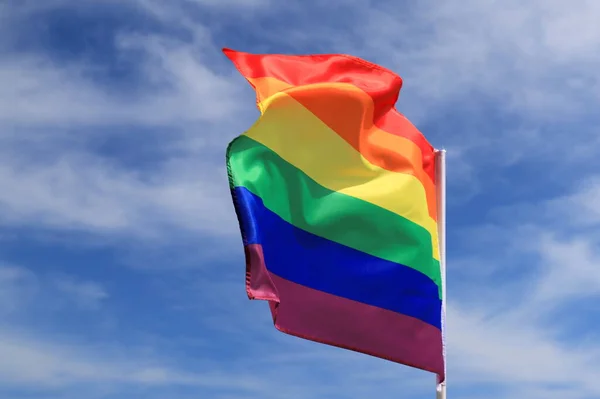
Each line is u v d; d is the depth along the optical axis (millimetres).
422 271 12008
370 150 12000
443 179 12703
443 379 11945
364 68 12211
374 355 11453
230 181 10727
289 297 10898
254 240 10383
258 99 11625
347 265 11445
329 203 11500
